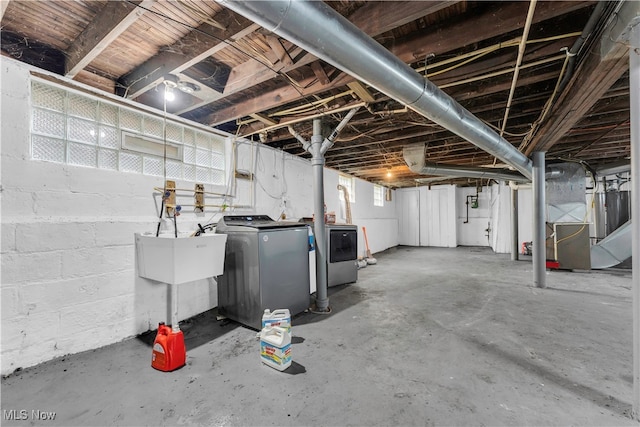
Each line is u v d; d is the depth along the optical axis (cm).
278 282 256
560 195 516
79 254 197
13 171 171
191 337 230
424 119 301
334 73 215
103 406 145
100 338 207
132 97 236
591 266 486
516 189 606
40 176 182
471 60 190
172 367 178
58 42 191
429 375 172
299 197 437
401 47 184
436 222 913
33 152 184
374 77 144
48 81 188
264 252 244
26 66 178
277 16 105
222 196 311
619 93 241
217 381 167
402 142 409
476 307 300
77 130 206
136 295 228
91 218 206
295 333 238
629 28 130
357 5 156
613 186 565
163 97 258
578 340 218
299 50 188
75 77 216
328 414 139
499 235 754
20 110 175
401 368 181
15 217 171
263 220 312
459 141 388
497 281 418
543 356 194
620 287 376
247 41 188
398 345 213
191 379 169
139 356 195
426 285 400
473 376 171
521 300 323
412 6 142
